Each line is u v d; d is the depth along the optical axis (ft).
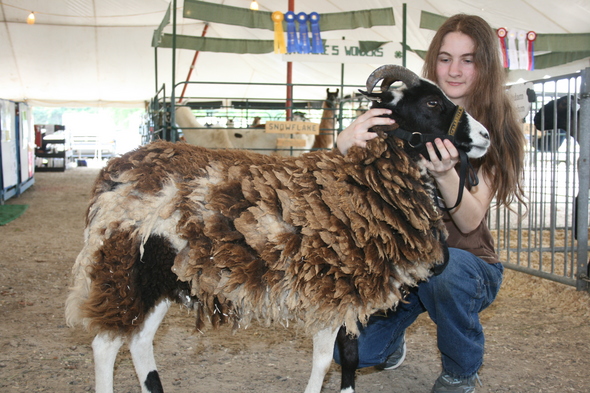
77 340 11.15
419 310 9.19
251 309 7.58
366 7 33.94
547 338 11.94
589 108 15.16
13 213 28.91
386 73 7.59
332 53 22.45
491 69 8.45
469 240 8.73
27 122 41.81
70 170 66.49
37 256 19.06
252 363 10.41
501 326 12.82
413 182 7.73
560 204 29.73
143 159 7.97
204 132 31.42
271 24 22.99
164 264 7.63
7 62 54.70
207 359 10.55
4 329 11.60
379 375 10.09
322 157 7.90
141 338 8.39
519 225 17.83
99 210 7.73
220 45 29.53
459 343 8.07
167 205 7.51
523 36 26.50
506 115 8.59
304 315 7.50
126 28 50.34
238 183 7.64
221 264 7.29
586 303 14.47
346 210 7.31
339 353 8.09
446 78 8.70
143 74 57.72
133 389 9.18
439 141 7.27
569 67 37.81
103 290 7.40
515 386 9.40
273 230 7.33
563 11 31.81
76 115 98.27
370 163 7.66
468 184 8.53
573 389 9.29
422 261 7.62
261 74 56.44
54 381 9.15
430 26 26.03
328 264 7.25
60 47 52.49
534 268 18.07
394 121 7.63
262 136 31.99
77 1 44.55
